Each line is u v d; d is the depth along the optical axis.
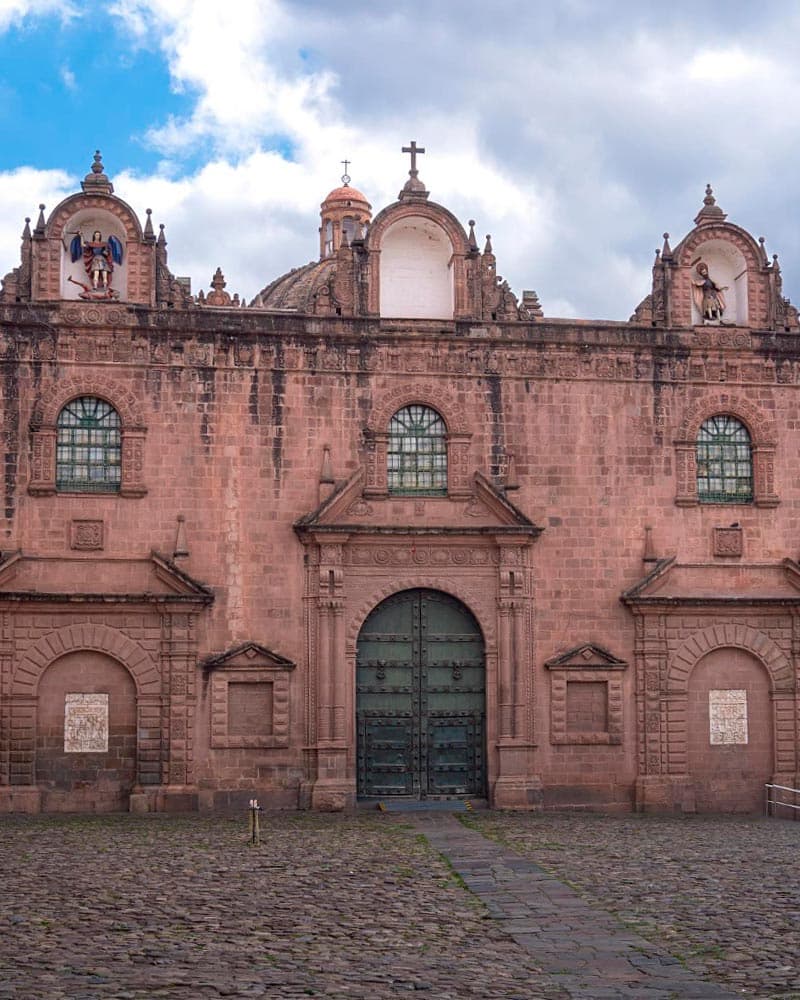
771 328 46.66
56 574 42.06
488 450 44.69
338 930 22.23
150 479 42.94
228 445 43.44
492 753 43.53
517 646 43.81
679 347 45.88
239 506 43.25
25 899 24.59
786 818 43.16
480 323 45.09
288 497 43.53
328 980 18.69
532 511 44.69
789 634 45.25
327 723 42.47
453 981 18.83
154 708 42.06
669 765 44.12
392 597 44.00
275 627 42.97
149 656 42.22
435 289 45.97
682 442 45.50
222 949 20.58
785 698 44.94
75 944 20.77
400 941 21.48
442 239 46.16
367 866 29.39
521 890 26.22
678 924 22.81
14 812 40.97
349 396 44.22
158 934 21.62
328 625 42.81
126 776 41.88
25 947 20.45
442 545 44.00
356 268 44.84
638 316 46.12
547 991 18.42
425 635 44.06
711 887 26.55
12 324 42.78
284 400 43.88
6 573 41.56
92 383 42.97
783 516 45.88
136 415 43.00
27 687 41.47
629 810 43.91
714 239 46.97
